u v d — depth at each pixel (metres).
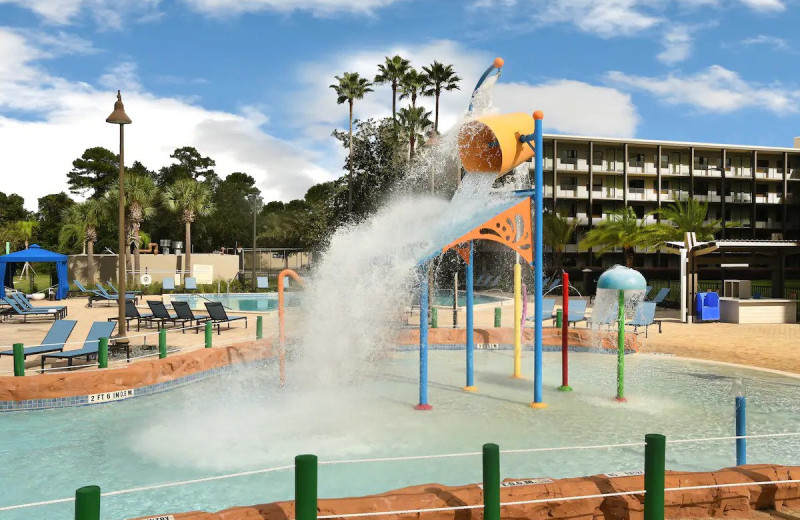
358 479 6.83
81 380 10.20
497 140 9.69
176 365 11.58
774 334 18.39
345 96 46.91
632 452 7.75
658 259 58.22
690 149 60.47
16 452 7.83
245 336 17.38
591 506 5.28
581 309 18.50
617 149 59.75
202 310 25.17
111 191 43.50
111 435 8.55
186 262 44.91
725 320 21.66
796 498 5.68
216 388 11.48
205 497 6.34
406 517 4.89
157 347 14.75
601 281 10.63
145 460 7.50
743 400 6.69
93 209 41.66
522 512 5.11
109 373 10.46
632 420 9.26
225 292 39.06
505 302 30.69
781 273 23.09
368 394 11.00
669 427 8.88
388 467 7.22
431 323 18.38
